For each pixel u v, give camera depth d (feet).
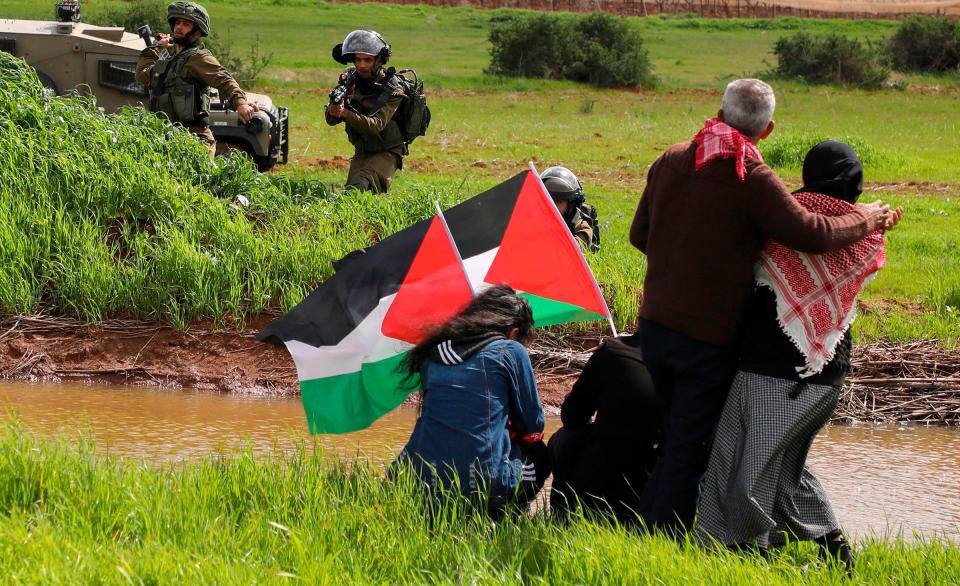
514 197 26.45
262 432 31.94
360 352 25.02
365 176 51.65
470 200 26.40
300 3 326.65
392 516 20.79
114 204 44.01
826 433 35.32
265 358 38.91
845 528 25.86
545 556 19.70
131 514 19.65
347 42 49.67
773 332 21.11
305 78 181.98
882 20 362.94
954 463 31.94
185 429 31.81
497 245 26.53
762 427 20.86
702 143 21.34
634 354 24.39
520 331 24.04
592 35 213.66
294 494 21.84
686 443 21.70
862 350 40.60
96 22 159.43
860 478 30.19
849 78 218.79
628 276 44.50
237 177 48.24
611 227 64.34
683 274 21.52
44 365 37.81
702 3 390.83
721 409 21.80
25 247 41.19
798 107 173.27
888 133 135.85
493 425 22.44
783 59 226.79
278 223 46.03
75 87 59.88
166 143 47.55
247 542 19.44
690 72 234.79
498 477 22.21
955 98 199.00
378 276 25.52
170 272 40.65
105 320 40.01
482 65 228.84
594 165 99.76
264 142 63.87
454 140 114.73
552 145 114.42
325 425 24.91
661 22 344.90
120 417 32.83
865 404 37.50
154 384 37.55
